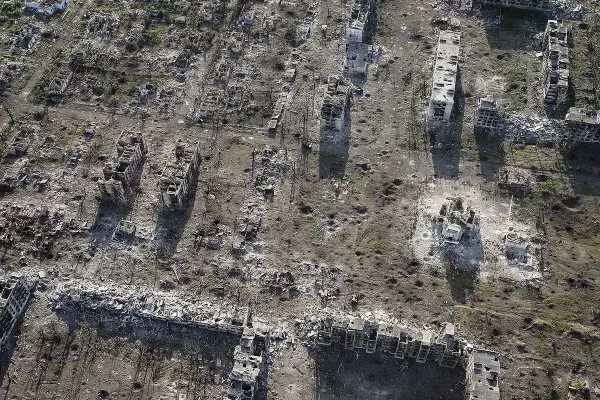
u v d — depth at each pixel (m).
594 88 155.25
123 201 133.38
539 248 126.94
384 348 112.38
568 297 120.25
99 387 108.69
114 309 117.19
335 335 112.00
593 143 144.50
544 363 111.75
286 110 151.38
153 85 155.62
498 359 107.88
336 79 151.12
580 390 108.06
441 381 110.19
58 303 118.38
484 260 125.06
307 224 130.75
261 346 111.50
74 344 113.81
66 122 148.62
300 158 141.88
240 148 143.75
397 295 120.31
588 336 114.69
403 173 139.50
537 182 137.62
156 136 145.88
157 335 115.06
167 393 108.12
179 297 119.19
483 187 136.88
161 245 127.00
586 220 131.88
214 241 126.94
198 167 140.00
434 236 128.50
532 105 151.75
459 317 117.12
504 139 145.62
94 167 139.75
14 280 115.81
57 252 125.81
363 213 132.75
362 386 109.38
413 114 150.38
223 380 109.75
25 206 132.50
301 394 108.50
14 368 110.81
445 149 143.75
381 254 126.00
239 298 119.56
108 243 127.25
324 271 123.38
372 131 147.12
